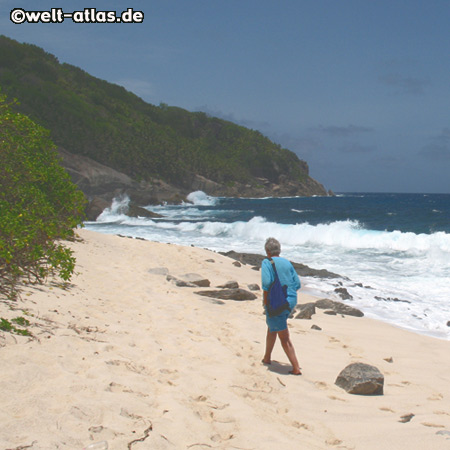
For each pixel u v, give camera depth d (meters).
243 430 3.32
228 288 10.40
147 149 131.00
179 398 3.73
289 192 159.38
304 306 9.55
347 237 20.83
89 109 136.25
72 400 3.29
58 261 7.47
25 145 9.88
